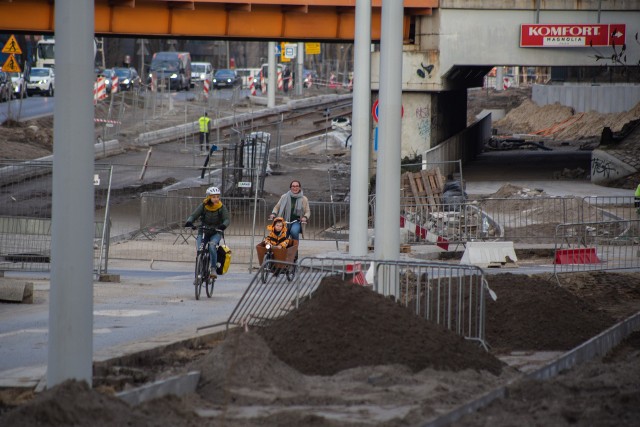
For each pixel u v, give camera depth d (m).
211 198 53.47
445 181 106.38
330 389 28.16
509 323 37.75
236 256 78.12
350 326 30.88
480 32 128.62
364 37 54.34
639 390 28.66
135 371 31.34
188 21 125.62
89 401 23.67
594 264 62.56
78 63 25.45
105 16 123.50
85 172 25.69
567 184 125.06
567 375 31.44
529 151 175.25
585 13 128.38
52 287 25.73
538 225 87.69
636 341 39.38
